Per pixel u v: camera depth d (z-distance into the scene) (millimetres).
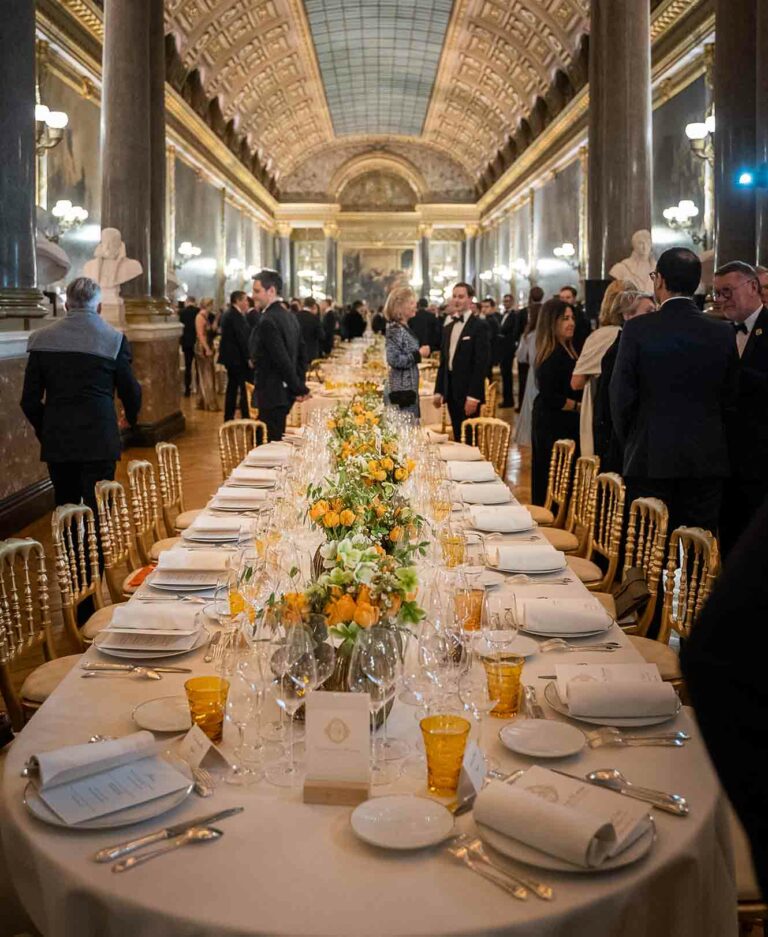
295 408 10312
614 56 11516
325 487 3801
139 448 12055
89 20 13938
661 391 4453
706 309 10367
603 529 4887
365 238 38094
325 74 29156
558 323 6965
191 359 19656
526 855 1705
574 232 21781
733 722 1122
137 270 11617
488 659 2330
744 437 4793
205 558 3541
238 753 2135
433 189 37781
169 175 20047
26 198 7551
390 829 1785
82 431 5457
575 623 2908
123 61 11695
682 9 13719
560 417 7035
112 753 1963
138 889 1648
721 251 8633
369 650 2018
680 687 3291
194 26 19484
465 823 1848
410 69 28781
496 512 4320
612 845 1688
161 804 1891
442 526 3279
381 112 33875
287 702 2035
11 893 2205
